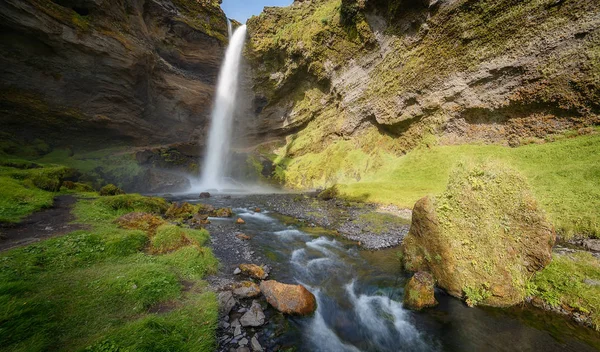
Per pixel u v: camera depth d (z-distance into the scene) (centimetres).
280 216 2017
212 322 622
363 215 1930
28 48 2800
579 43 1858
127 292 657
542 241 784
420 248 952
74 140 3325
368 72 3800
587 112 1825
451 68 2698
